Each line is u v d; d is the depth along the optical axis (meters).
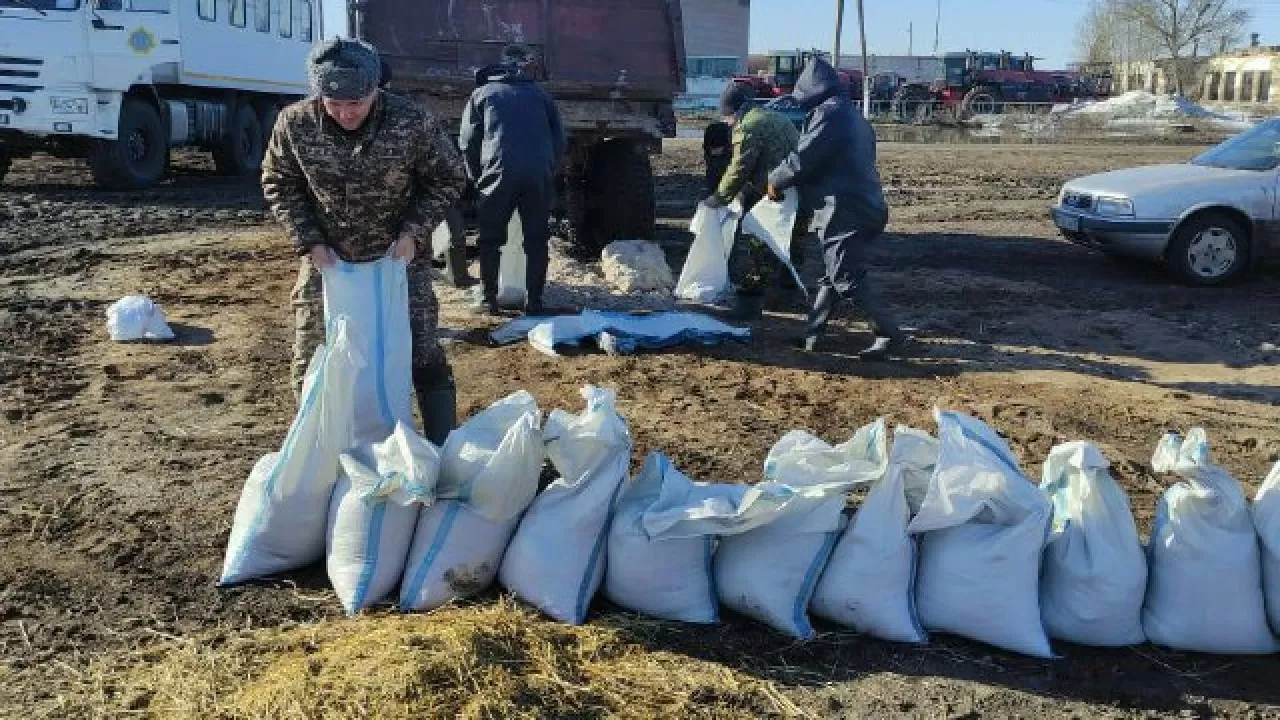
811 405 6.69
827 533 4.05
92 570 4.30
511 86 8.07
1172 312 9.67
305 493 4.12
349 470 4.04
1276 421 6.75
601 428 4.01
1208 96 68.81
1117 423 6.62
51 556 4.41
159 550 4.47
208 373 6.95
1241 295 10.41
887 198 17.62
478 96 8.06
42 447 5.58
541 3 10.23
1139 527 5.02
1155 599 4.04
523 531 4.02
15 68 14.62
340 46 4.20
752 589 4.01
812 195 7.60
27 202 14.14
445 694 3.39
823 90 7.36
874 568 3.97
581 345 7.81
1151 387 7.42
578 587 3.97
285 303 8.91
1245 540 3.94
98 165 15.55
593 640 3.80
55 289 9.19
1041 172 22.23
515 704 3.40
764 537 4.05
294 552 4.22
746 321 8.77
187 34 15.98
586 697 3.50
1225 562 3.92
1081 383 7.44
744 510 3.91
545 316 8.33
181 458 5.48
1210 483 3.93
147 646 3.77
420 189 4.62
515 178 7.95
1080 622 3.98
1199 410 6.92
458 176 4.62
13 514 4.78
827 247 7.60
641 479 4.21
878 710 3.61
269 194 4.57
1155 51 73.75
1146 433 6.45
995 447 4.14
